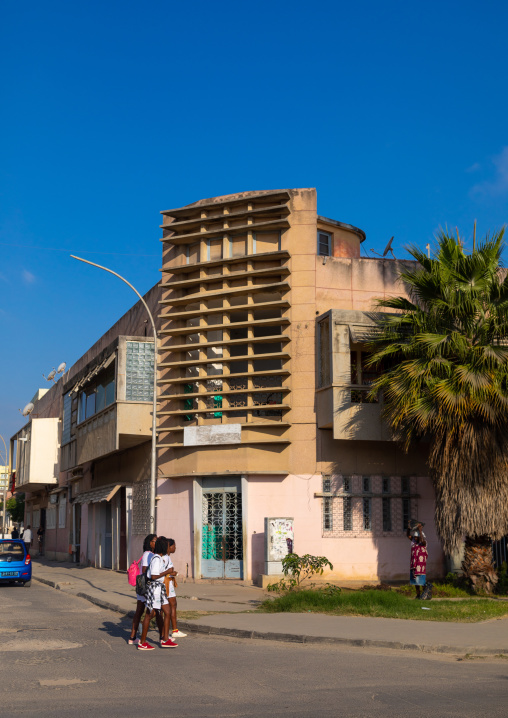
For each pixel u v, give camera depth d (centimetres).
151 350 2511
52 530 4509
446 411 1747
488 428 1766
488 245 1881
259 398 2266
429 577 2175
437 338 1803
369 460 2203
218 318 2336
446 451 1783
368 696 788
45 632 1326
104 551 3172
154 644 1180
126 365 2477
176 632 1244
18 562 2456
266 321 2227
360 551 2148
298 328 2241
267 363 2291
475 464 1759
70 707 745
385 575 2152
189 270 2372
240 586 2094
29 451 4400
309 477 2172
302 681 873
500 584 1844
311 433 2189
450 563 2159
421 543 1670
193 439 2277
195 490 2269
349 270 2294
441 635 1171
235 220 2338
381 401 2088
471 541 1833
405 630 1228
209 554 2239
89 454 2883
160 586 1147
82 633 1316
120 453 2941
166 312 2448
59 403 4441
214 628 1294
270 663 998
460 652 1065
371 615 1424
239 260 2286
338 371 2081
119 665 990
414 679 881
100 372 2769
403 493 2209
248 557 2161
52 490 4406
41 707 745
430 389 1767
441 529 1808
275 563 2036
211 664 993
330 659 1030
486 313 1859
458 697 779
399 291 2308
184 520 2308
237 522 2217
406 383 1814
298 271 2270
